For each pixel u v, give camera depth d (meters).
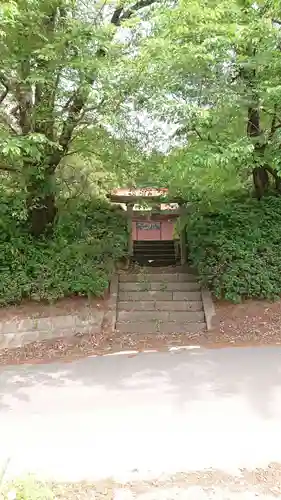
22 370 6.10
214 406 4.64
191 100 6.42
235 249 8.38
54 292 7.86
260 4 6.76
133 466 3.54
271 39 6.32
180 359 6.25
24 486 2.99
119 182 9.26
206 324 7.90
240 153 6.31
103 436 4.05
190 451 3.74
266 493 3.16
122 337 7.46
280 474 3.39
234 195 9.66
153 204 10.23
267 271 8.09
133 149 8.00
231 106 6.54
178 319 8.20
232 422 4.26
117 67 6.26
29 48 6.45
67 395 5.10
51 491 3.13
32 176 7.99
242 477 3.36
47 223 9.02
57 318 7.71
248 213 9.13
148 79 6.30
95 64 6.22
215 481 3.31
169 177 8.20
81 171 9.42
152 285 9.08
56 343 7.31
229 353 6.41
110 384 5.40
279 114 7.12
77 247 8.63
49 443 3.94
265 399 4.77
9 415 4.58
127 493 3.18
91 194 9.89
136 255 11.61
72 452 3.77
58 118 7.38
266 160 7.12
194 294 8.76
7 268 8.00
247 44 6.50
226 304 8.23
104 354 6.69
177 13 5.89
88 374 5.81
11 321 7.51
